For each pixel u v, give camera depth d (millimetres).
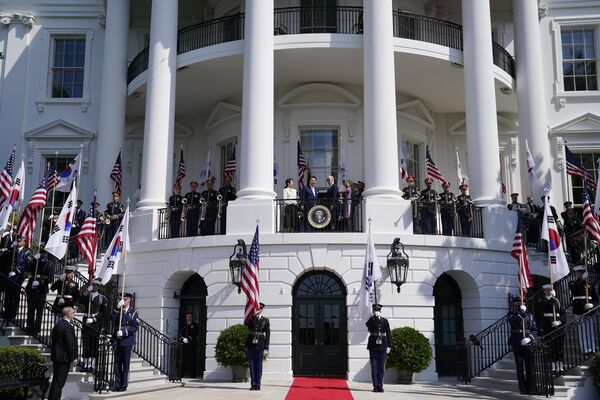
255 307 14633
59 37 25922
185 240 17953
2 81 25375
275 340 16797
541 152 21359
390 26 18734
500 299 18234
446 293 18562
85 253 15633
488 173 19031
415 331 16203
